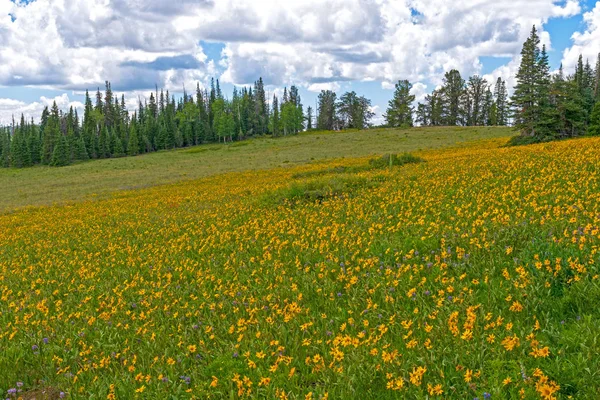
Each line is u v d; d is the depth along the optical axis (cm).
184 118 17425
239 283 1084
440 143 7588
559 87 5719
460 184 1817
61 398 688
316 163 5516
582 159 1852
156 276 1313
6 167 13462
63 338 906
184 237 1752
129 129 15438
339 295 885
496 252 910
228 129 15375
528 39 5800
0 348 913
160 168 8088
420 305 751
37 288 1369
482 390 500
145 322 938
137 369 746
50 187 6328
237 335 796
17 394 737
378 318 742
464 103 14538
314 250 1223
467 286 783
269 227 1616
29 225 2872
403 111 14525
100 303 1097
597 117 5584
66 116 17062
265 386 604
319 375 618
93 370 757
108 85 17875
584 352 521
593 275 695
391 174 2597
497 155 2839
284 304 905
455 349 587
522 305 664
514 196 1395
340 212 1725
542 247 836
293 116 16362
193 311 961
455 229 1111
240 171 5606
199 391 632
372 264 980
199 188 3956
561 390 479
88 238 2119
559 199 1245
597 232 804
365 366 604
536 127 5556
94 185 5903
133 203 3372
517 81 5888
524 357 536
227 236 1605
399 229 1280
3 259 1873
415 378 497
